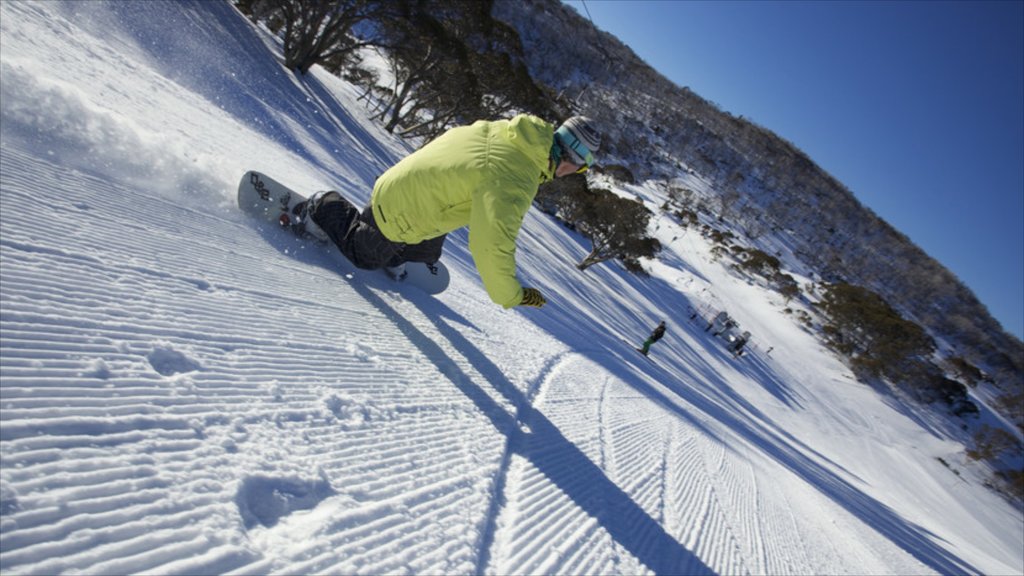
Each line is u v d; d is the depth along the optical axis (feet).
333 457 5.46
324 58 79.00
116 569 3.27
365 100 119.75
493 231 8.35
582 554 6.50
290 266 9.83
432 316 12.42
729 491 14.65
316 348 7.50
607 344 38.24
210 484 4.24
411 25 78.54
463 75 88.43
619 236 109.60
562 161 9.18
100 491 3.66
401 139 103.50
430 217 9.52
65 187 7.17
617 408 15.61
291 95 58.18
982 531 100.37
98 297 5.57
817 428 109.91
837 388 159.53
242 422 5.16
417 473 6.04
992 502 130.11
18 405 3.89
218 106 26.11
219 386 5.46
